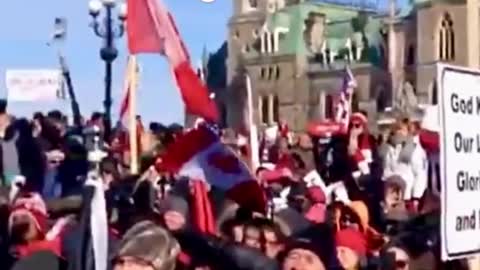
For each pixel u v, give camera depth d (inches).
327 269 442.6
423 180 868.0
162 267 259.3
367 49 5684.1
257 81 6097.4
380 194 778.2
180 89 549.3
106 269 317.7
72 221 452.4
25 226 446.0
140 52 563.8
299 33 6008.9
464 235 389.4
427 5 5049.2
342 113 1423.5
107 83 1365.7
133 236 263.0
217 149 523.5
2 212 495.5
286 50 5999.0
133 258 258.5
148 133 1043.9
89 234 317.4
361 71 5575.8
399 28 5442.9
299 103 5935.0
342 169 964.6
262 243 432.5
